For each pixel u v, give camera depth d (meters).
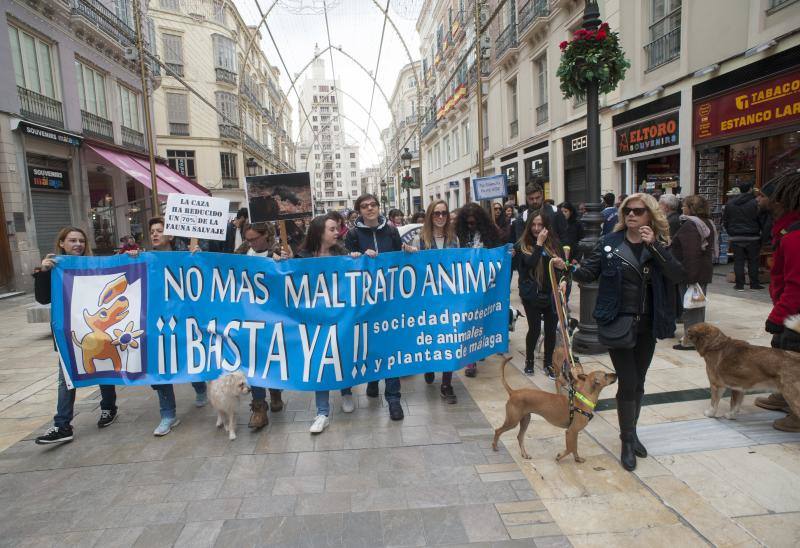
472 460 3.29
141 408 4.48
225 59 30.58
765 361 3.29
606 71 5.01
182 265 3.92
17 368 5.98
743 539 2.39
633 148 12.36
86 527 2.69
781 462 3.05
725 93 9.41
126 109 18.92
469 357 4.30
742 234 8.12
